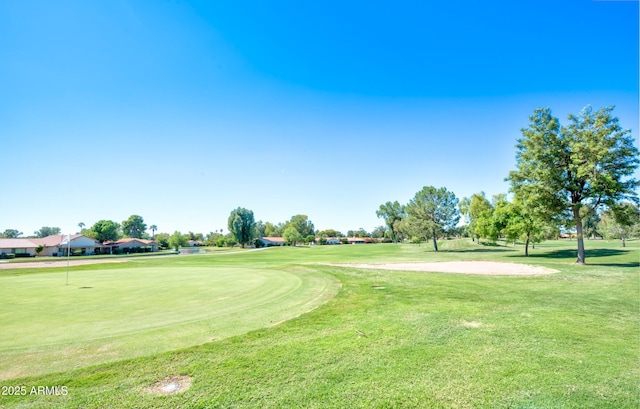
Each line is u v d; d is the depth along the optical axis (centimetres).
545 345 588
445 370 484
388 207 11544
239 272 2017
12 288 1439
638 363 512
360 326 709
